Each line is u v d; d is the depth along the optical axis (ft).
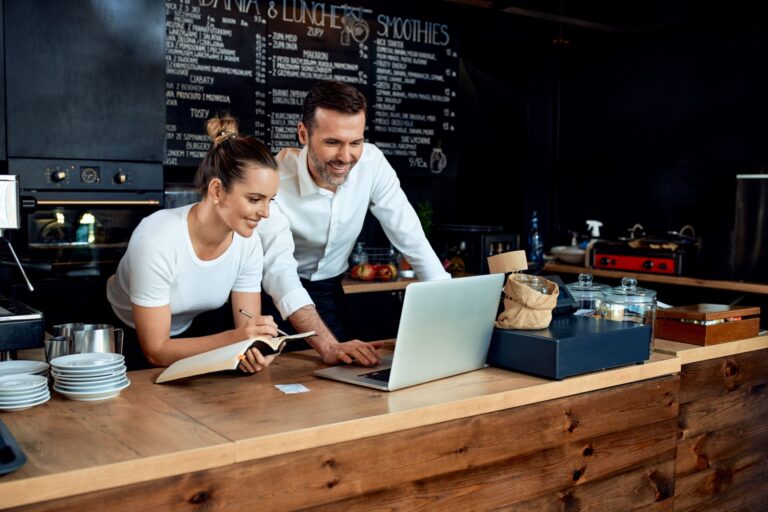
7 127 10.79
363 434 5.19
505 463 6.02
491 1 14.92
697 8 15.48
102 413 5.23
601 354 6.58
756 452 8.59
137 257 6.41
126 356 7.91
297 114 14.26
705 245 14.57
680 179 16.01
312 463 4.96
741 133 14.97
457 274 15.14
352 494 5.17
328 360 6.84
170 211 6.75
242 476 4.68
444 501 5.67
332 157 7.38
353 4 14.76
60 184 11.16
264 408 5.41
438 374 6.23
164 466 4.39
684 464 7.73
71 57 11.10
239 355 5.71
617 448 6.86
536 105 17.69
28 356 7.13
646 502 7.22
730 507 8.38
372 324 13.60
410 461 5.44
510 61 17.63
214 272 6.84
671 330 8.07
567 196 18.16
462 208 19.11
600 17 17.10
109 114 11.44
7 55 10.70
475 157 18.69
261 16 13.76
